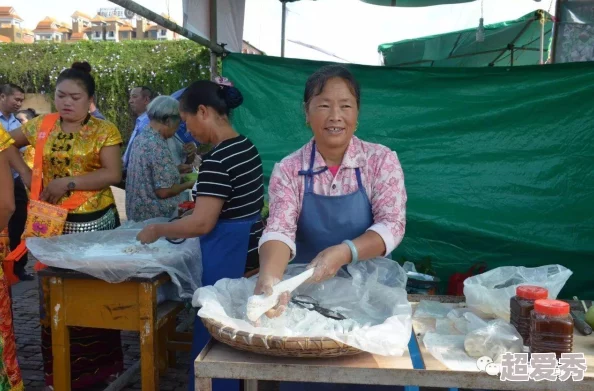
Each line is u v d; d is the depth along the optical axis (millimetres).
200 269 2383
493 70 3707
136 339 3633
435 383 1347
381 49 6535
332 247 1574
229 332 1367
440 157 3809
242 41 4656
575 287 3627
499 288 1865
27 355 3320
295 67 4031
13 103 5105
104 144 2662
